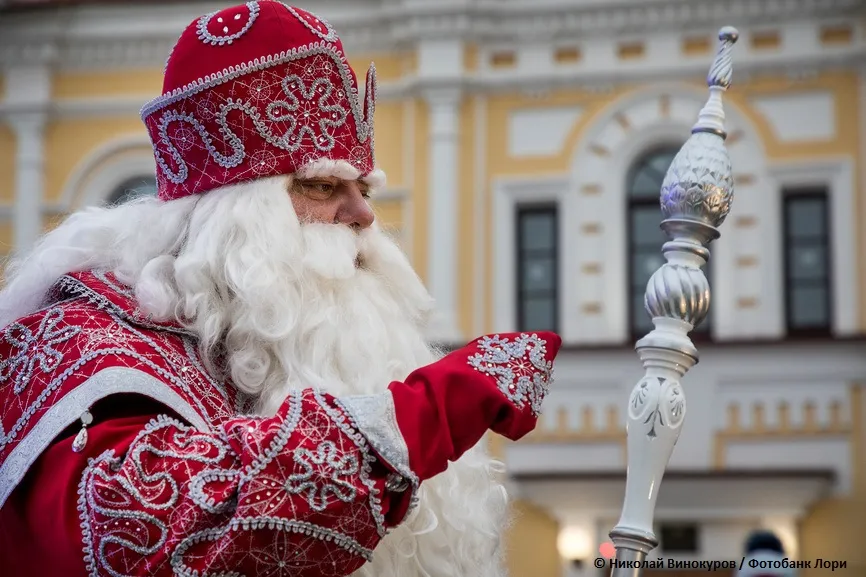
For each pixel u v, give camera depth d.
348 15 15.33
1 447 1.87
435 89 15.12
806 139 14.73
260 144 2.15
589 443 14.64
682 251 1.95
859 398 14.34
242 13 2.17
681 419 1.90
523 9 15.17
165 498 1.74
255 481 1.71
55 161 15.91
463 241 15.09
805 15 14.80
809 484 14.05
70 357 1.91
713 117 2.00
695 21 14.98
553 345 1.92
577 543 14.23
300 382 2.04
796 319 14.67
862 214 14.59
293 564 1.71
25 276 2.17
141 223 2.16
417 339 2.24
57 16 15.88
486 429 1.85
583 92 15.14
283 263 2.09
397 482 1.76
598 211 14.95
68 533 1.75
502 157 15.16
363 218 2.23
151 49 15.88
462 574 2.11
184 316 2.05
